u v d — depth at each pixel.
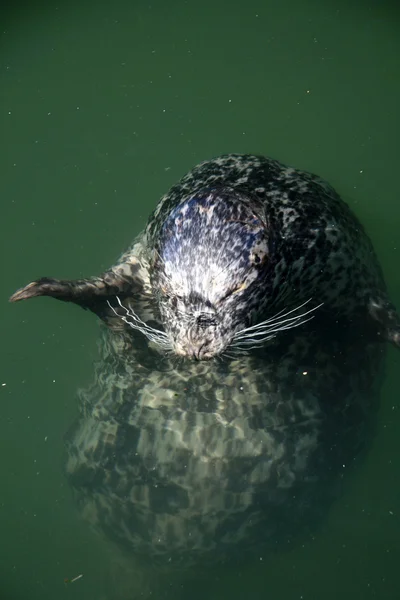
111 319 6.20
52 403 6.62
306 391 6.14
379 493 6.18
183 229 4.90
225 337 4.89
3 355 6.83
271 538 5.91
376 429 6.42
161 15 9.09
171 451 5.97
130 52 8.95
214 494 5.85
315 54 8.77
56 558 5.87
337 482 6.16
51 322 7.04
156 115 8.42
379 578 5.68
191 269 4.78
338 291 6.05
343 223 6.20
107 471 6.05
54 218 7.67
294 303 5.98
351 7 9.05
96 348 6.84
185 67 8.80
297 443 6.02
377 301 6.19
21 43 9.02
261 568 5.90
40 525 6.04
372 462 6.38
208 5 9.09
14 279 7.25
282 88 8.55
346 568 5.78
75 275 7.25
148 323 6.18
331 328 6.25
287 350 6.19
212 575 5.93
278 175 6.20
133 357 6.32
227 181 6.02
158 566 5.90
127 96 8.60
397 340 5.89
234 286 4.86
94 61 8.91
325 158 7.96
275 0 9.08
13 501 6.14
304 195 6.00
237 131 8.23
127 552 5.95
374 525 6.00
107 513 5.99
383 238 7.29
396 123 8.19
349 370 6.25
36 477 6.28
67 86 8.72
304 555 5.92
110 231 7.51
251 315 5.20
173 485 5.89
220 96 8.52
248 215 5.00
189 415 6.06
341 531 6.00
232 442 5.96
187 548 5.83
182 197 5.96
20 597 5.60
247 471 5.90
